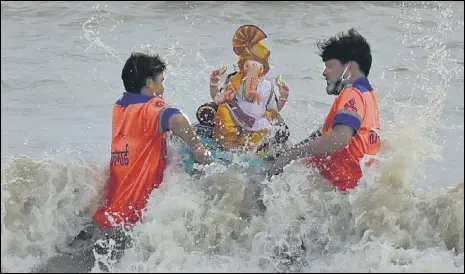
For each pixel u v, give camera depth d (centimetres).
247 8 2280
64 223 837
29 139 1177
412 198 826
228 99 867
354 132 817
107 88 1462
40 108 1341
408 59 1648
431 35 1886
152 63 838
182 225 809
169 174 845
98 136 1196
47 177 853
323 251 809
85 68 1606
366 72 852
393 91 1410
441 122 1278
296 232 819
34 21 2147
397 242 802
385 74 1524
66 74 1558
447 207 816
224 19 2150
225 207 826
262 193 845
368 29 2005
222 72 884
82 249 826
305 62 1625
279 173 841
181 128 824
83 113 1316
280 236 816
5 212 823
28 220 829
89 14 2202
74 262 804
